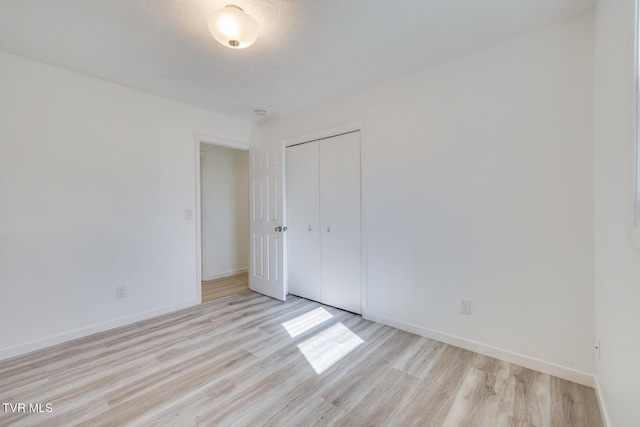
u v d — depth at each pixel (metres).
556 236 1.81
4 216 2.11
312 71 2.41
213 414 1.52
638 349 0.96
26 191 2.20
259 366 1.97
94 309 2.52
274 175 3.48
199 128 3.26
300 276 3.49
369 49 2.08
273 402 1.61
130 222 2.74
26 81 2.20
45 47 2.04
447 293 2.26
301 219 3.43
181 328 2.61
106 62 2.26
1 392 1.70
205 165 4.42
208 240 4.45
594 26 1.66
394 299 2.58
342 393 1.68
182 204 3.12
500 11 1.69
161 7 1.63
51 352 2.18
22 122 2.18
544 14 1.72
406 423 1.45
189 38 1.94
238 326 2.64
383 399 1.63
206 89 2.78
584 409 1.53
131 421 1.47
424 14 1.71
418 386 1.74
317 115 3.18
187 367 1.96
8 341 2.11
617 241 1.20
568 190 1.77
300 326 2.63
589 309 1.71
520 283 1.94
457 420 1.47
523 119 1.91
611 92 1.28
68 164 2.39
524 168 1.91
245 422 1.46
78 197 2.44
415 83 2.40
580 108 1.72
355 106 2.82
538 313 1.88
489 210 2.05
